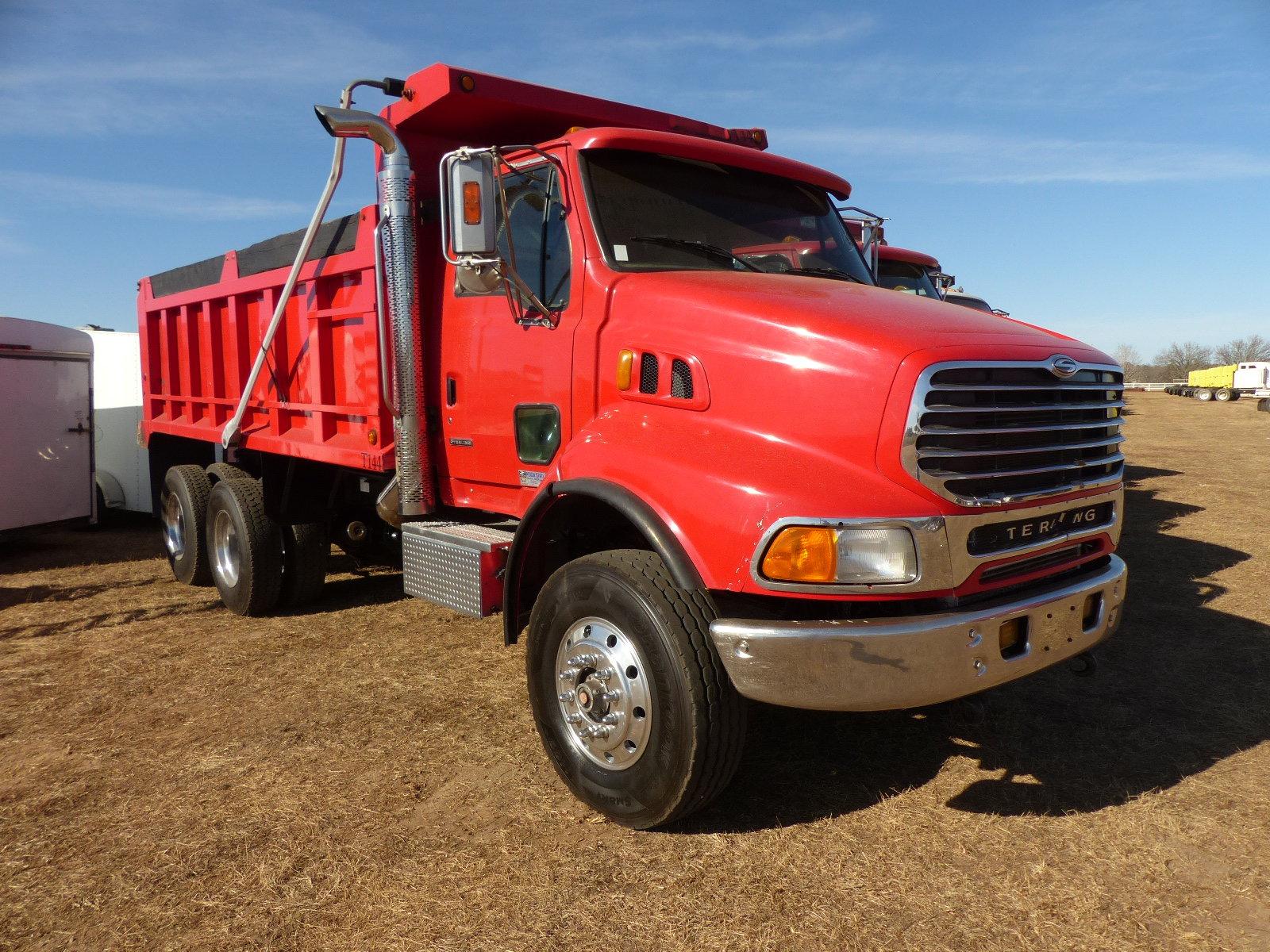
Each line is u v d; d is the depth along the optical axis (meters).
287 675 5.02
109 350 11.84
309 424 5.73
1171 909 2.76
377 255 4.56
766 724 4.21
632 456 3.24
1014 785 3.60
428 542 4.21
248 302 6.31
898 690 2.76
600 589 3.18
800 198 4.59
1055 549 3.26
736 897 2.83
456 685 4.80
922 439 2.83
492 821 3.34
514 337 4.10
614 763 3.22
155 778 3.75
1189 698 4.53
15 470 9.34
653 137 3.99
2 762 3.95
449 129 4.77
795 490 2.81
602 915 2.75
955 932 2.65
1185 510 11.01
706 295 3.37
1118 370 3.58
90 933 2.71
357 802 3.50
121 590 7.39
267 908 2.82
